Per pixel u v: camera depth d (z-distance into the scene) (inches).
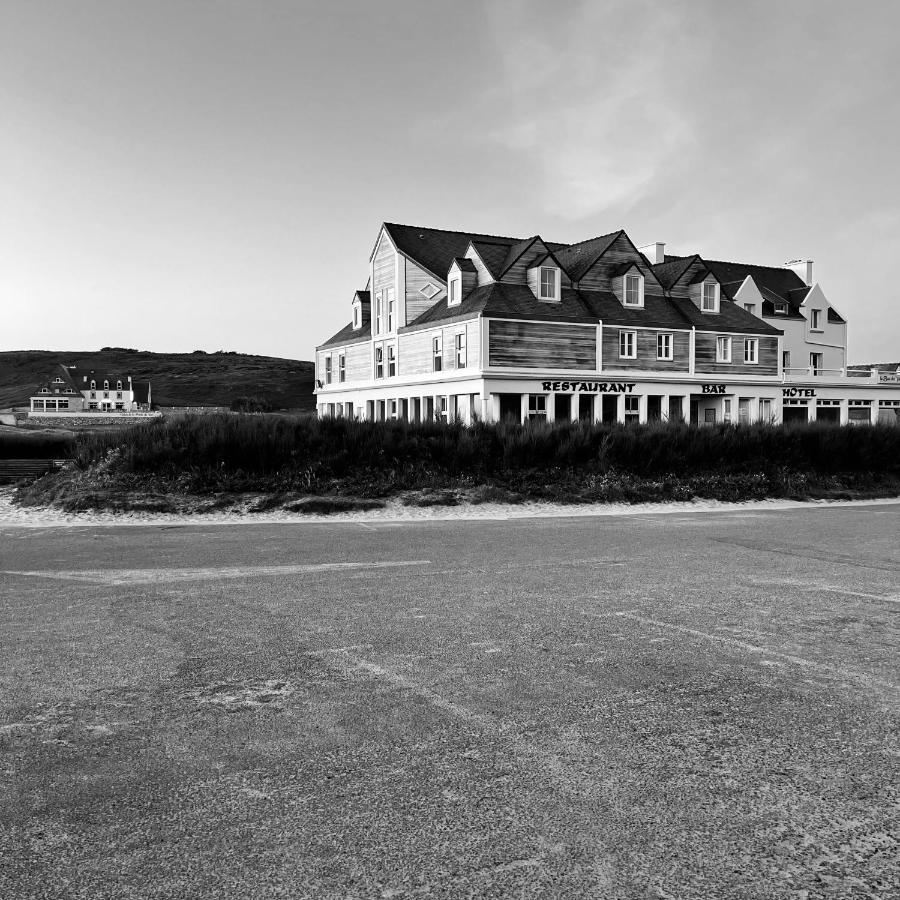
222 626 281.9
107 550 468.8
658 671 230.8
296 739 181.0
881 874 127.6
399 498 753.6
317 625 283.0
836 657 245.3
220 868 128.3
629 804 150.2
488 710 199.3
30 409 5846.5
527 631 274.7
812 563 422.3
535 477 836.6
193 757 171.0
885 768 166.2
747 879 125.9
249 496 732.0
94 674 228.1
